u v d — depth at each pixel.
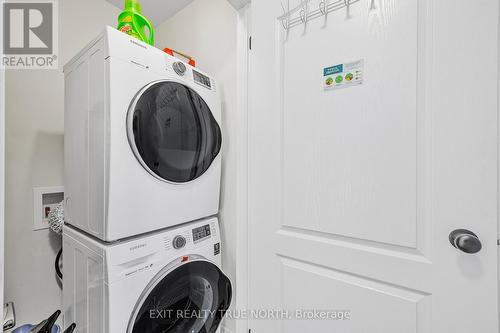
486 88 0.69
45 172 1.34
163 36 1.75
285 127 1.09
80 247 0.95
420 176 0.79
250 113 1.25
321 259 1.00
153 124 0.90
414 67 0.79
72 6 1.45
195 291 1.14
